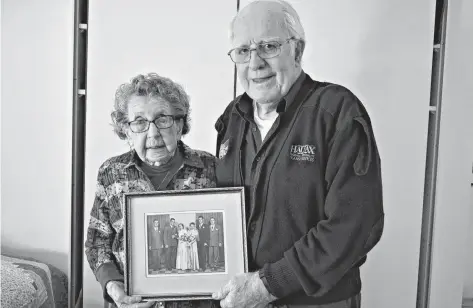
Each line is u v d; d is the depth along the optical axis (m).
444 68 1.87
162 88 1.68
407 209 1.87
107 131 1.85
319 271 1.43
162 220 1.61
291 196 1.48
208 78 1.82
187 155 1.71
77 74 1.92
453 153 1.90
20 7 1.91
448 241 1.92
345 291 1.53
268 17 1.50
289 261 1.44
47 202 1.96
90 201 1.87
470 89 1.87
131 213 1.61
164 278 1.59
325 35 1.81
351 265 1.45
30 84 1.93
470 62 1.86
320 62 1.82
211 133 1.81
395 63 1.81
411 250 1.88
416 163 1.85
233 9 1.81
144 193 1.61
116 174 1.67
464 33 1.86
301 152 1.47
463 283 2.14
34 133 1.94
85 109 1.98
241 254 1.58
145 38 1.83
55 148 1.94
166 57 1.83
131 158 1.68
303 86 1.52
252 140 1.58
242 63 1.54
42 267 1.88
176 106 1.69
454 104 1.88
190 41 1.82
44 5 1.91
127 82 1.84
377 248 1.89
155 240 1.60
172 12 1.82
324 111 1.47
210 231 1.59
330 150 1.46
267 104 1.54
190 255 1.59
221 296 1.52
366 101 1.83
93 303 1.91
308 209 1.48
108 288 1.60
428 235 1.92
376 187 1.46
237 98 1.82
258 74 1.52
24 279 1.74
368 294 1.90
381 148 1.85
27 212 1.97
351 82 1.82
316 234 1.45
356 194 1.42
